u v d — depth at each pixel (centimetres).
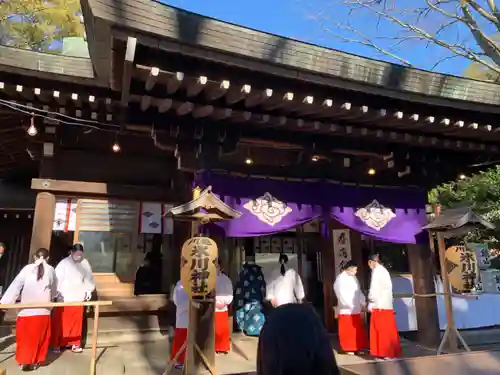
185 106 414
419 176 632
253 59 366
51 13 1463
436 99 471
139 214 657
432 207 723
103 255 686
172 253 659
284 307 126
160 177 675
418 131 533
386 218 598
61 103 500
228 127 486
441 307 770
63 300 552
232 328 723
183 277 415
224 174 499
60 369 477
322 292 857
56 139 610
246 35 363
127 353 557
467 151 614
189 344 418
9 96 482
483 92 500
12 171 849
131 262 694
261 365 115
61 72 449
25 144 674
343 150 558
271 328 119
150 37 319
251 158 572
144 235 707
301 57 390
